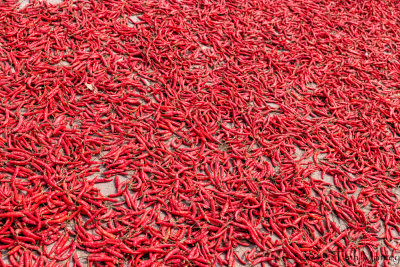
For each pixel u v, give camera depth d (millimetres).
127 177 2531
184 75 2859
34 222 2346
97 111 2672
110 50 2891
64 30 2908
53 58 2801
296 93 2926
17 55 2770
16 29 2857
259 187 2561
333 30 3371
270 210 2494
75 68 2779
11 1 2980
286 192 2545
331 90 2967
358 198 2602
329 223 2516
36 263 2295
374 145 2764
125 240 2365
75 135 2570
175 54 2943
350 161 2707
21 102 2623
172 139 2648
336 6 3701
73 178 2459
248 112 2770
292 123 2773
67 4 3029
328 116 2848
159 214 2443
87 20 2969
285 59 3051
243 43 3098
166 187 2508
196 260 2365
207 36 3082
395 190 2664
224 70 2947
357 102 2932
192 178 2541
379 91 3021
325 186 2635
